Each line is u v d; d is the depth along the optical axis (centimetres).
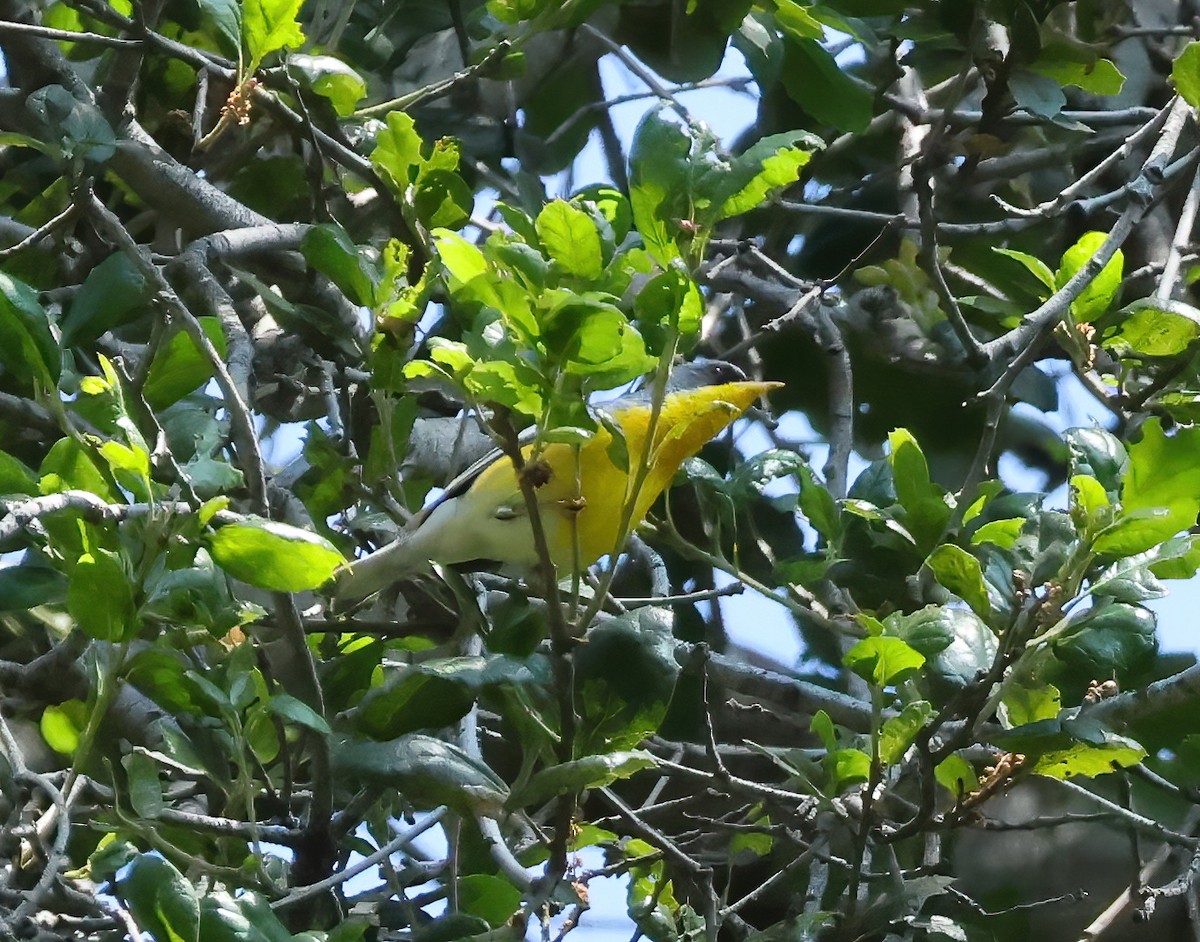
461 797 604
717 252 1189
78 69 1120
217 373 605
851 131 1034
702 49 992
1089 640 641
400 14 1190
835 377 1045
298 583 543
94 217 800
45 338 568
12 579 616
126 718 753
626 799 1091
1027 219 973
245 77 761
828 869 803
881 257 1273
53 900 540
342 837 635
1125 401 811
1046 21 934
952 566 647
